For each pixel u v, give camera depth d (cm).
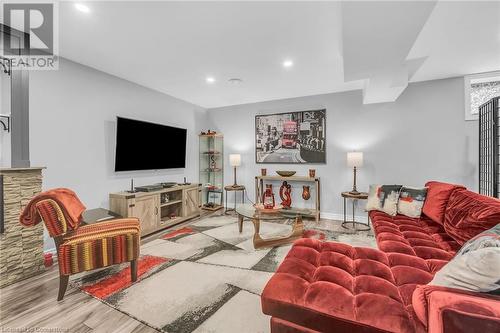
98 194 314
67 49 254
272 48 252
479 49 249
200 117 517
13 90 231
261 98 454
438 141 351
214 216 438
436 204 228
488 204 161
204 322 152
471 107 340
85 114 298
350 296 113
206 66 301
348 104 406
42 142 257
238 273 217
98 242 188
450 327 79
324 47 250
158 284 198
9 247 202
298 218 303
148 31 219
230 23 206
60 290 176
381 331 95
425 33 217
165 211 407
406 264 146
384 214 268
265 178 441
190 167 488
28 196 214
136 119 366
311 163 437
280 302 115
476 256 88
